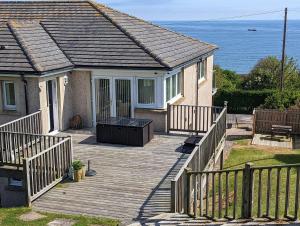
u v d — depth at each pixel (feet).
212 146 47.44
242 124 100.83
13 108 56.13
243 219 29.45
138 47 59.11
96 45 60.85
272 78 151.74
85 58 58.85
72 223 31.99
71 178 41.34
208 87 86.38
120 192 38.19
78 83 60.03
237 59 408.05
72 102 60.90
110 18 65.62
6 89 55.93
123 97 58.75
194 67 72.84
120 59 57.41
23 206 36.06
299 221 27.86
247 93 128.67
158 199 36.50
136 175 42.42
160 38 68.54
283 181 47.70
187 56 65.36
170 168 44.39
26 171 35.60
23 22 63.98
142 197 37.01
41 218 33.04
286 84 149.48
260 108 98.63
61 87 57.72
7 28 60.54
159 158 47.67
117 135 52.95
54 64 55.47
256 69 158.20
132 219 32.65
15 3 72.49
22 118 49.06
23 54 55.16
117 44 60.44
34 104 54.13
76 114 61.16
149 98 58.03
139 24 70.90
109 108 59.82
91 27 64.54
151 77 56.85
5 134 42.57
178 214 32.17
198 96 76.95
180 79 65.57
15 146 43.39
